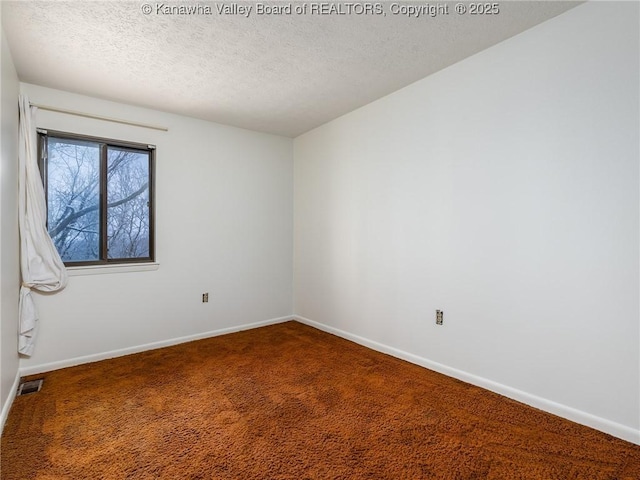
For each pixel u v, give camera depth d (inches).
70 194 114.2
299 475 60.0
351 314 135.9
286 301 166.7
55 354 108.0
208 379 99.7
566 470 61.1
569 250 76.2
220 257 144.6
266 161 158.4
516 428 73.8
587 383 74.2
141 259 127.8
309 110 131.3
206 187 140.7
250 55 90.7
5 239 78.7
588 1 71.9
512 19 77.4
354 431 73.1
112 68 96.0
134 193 126.5
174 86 108.4
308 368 107.8
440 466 62.2
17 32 78.2
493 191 89.6
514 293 85.9
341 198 139.4
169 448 67.2
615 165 69.5
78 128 112.7
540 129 80.2
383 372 104.3
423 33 82.1
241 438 70.6
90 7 70.4
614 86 69.2
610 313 70.8
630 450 66.2
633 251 67.7
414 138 109.7
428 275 106.6
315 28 79.3
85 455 64.9
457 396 88.4
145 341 125.9
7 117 81.0
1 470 60.6
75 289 111.7
